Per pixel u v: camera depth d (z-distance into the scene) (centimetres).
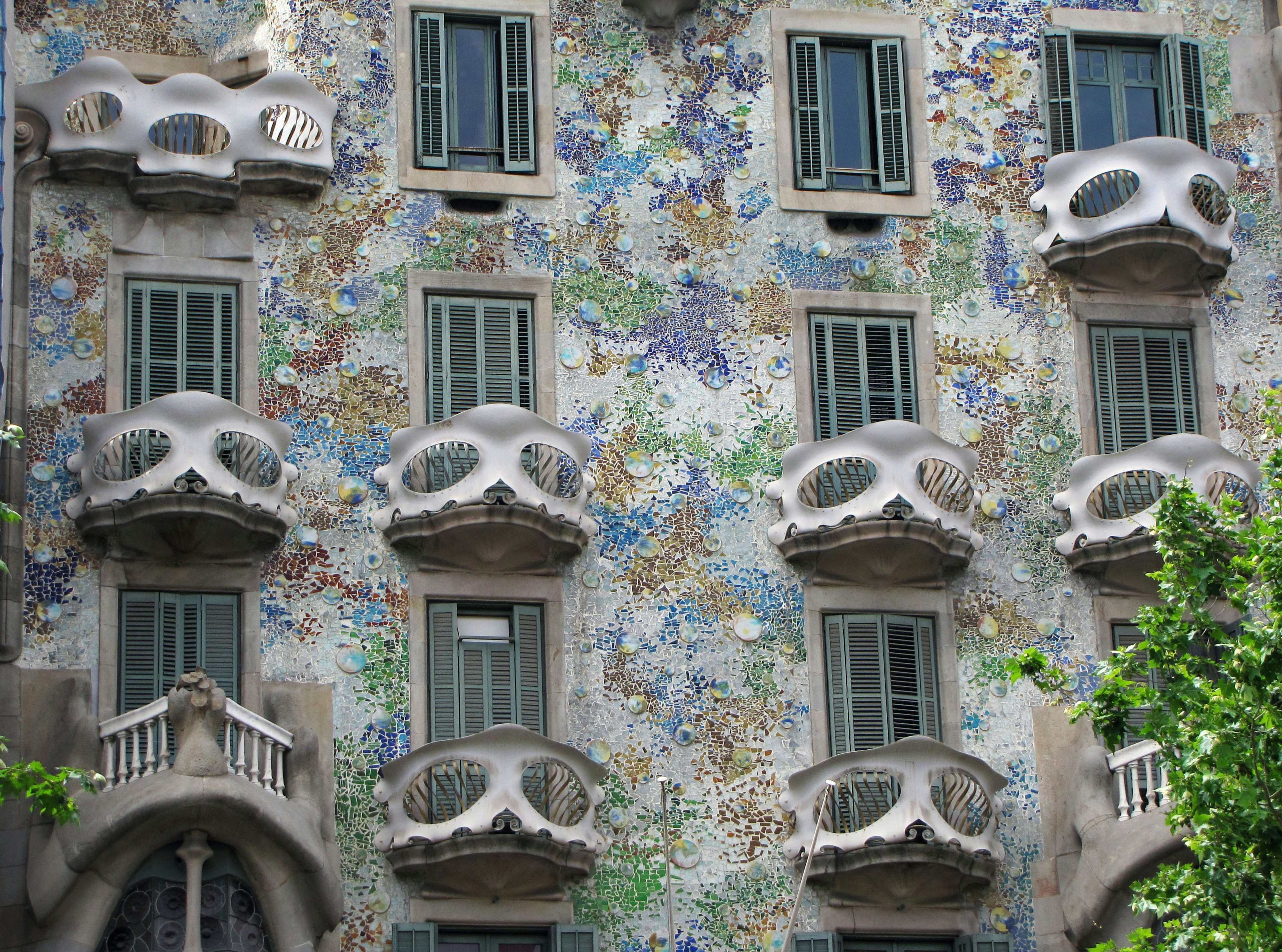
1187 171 3369
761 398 3266
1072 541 3244
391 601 3098
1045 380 3338
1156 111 3509
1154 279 3381
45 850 2855
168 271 3192
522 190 3300
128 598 3047
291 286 3212
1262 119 3509
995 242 3384
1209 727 2661
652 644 3138
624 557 3167
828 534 3161
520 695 3095
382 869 2983
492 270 3262
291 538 3103
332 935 2947
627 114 3366
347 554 3108
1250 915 2630
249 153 3234
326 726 3034
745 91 3403
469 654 3103
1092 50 3519
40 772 2631
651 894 3031
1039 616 3225
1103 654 3222
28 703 2978
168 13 3434
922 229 3375
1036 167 3428
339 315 3209
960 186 3403
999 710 3177
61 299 3155
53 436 3095
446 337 3231
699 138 3369
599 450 3209
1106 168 3372
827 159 3397
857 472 3212
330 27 3341
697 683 3130
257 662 3045
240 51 3409
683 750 3098
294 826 2848
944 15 3484
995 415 3312
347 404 3173
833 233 3356
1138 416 3347
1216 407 3362
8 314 3105
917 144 3412
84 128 3212
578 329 3256
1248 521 3219
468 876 2969
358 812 3003
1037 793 3147
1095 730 2753
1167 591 2755
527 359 3238
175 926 2814
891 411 3297
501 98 3347
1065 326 3362
